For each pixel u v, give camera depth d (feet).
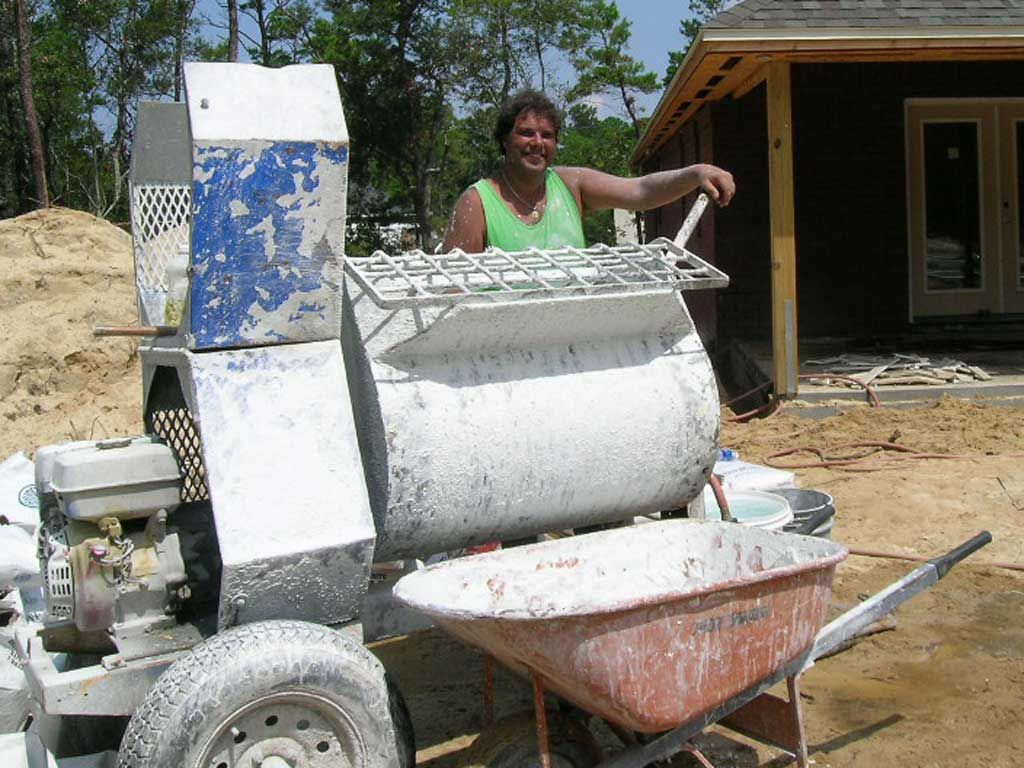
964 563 19.34
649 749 9.93
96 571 10.26
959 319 43.65
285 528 9.88
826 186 42.78
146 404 12.85
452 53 114.73
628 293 11.63
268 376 10.32
